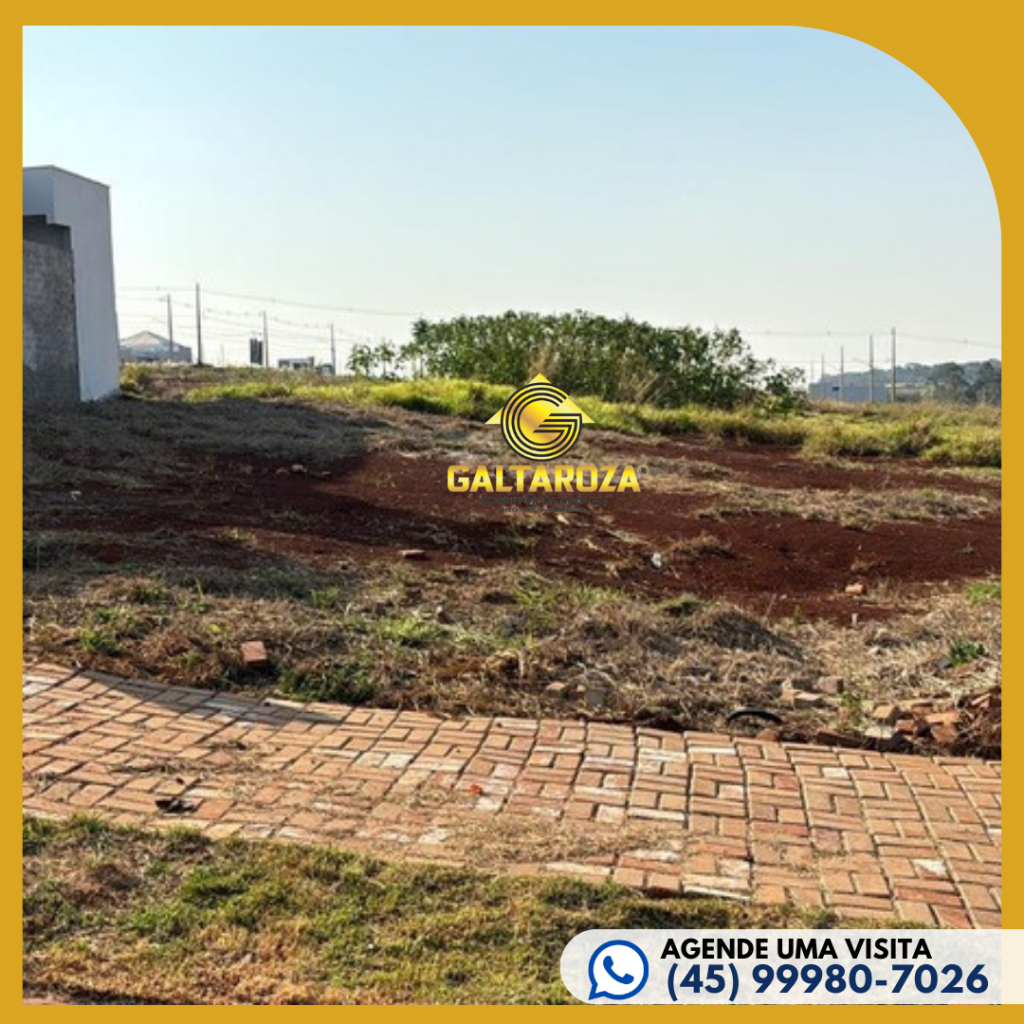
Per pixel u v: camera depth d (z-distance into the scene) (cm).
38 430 1094
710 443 1628
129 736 465
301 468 1059
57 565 639
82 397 1467
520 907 345
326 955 323
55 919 334
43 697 492
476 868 369
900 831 415
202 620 573
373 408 1555
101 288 1542
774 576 809
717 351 2044
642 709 521
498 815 413
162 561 662
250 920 338
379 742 477
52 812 396
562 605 648
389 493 980
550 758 468
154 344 4222
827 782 457
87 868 358
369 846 383
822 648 636
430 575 699
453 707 517
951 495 1189
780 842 403
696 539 873
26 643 538
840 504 1074
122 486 895
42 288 1344
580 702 531
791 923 348
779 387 2066
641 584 757
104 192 1547
